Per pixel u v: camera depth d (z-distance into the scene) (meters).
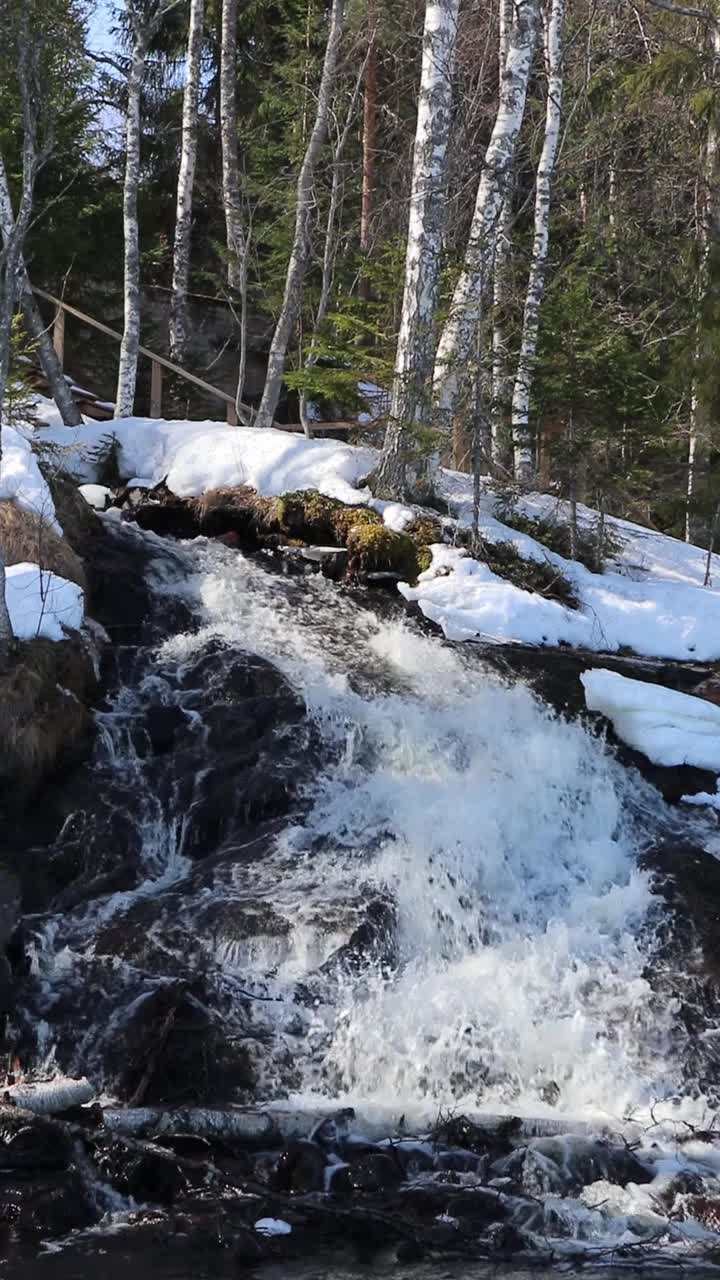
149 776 10.73
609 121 22.98
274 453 15.13
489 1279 6.41
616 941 9.62
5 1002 8.52
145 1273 6.31
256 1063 8.28
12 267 10.70
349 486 14.81
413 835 10.19
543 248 17.00
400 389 14.91
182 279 21.12
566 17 21.33
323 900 9.45
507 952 9.44
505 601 13.35
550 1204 7.13
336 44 18.48
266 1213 6.90
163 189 26.09
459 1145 7.59
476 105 22.67
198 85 21.62
